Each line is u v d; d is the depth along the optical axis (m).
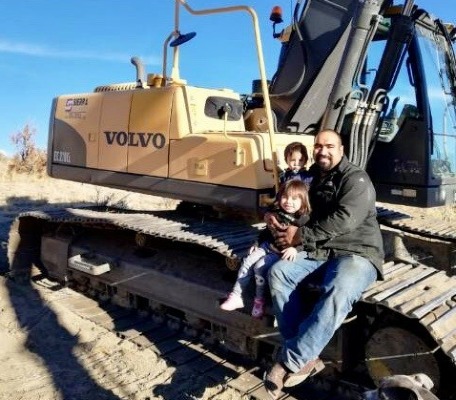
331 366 4.01
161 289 5.14
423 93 5.14
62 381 4.34
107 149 5.68
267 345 4.67
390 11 5.33
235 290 3.87
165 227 4.84
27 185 14.84
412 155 5.23
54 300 6.04
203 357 4.71
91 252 5.91
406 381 2.45
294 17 5.64
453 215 11.25
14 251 6.73
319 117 5.54
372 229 3.59
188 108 4.98
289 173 4.09
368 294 3.58
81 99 6.05
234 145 4.52
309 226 3.53
